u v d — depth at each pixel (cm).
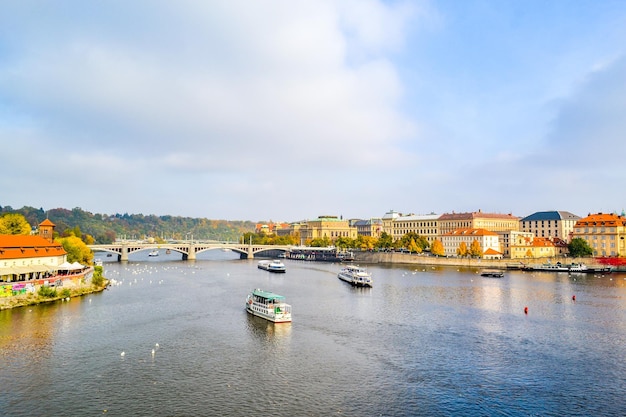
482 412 6975
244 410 6981
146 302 14925
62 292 15100
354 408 7062
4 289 13488
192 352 9594
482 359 9244
